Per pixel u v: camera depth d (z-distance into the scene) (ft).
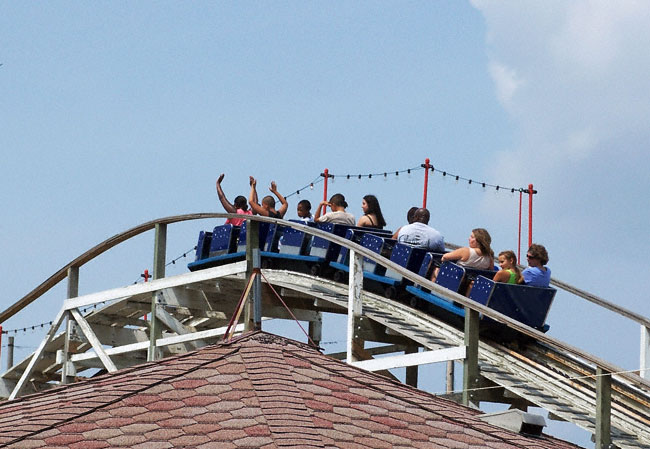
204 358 51.72
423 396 54.08
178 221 88.28
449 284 76.74
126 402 47.50
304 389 49.42
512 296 74.13
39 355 98.07
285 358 52.11
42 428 45.42
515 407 74.43
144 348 93.20
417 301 80.02
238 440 44.27
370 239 83.87
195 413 46.44
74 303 95.66
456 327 76.84
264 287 90.89
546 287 76.07
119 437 44.68
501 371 71.97
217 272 84.17
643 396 68.95
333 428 46.34
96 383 51.65
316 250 87.92
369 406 49.60
